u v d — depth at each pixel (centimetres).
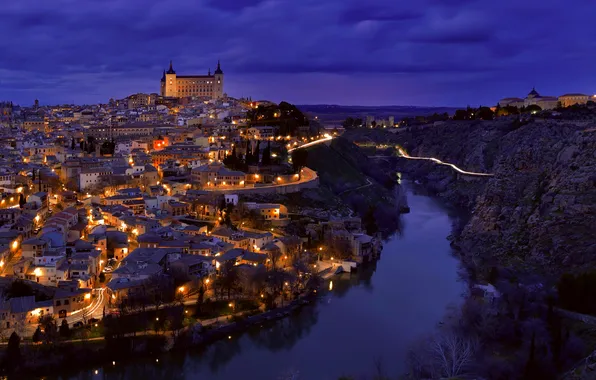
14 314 18350
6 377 16238
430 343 17825
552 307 19250
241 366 17800
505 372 15512
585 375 13725
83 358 17325
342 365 17675
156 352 18175
